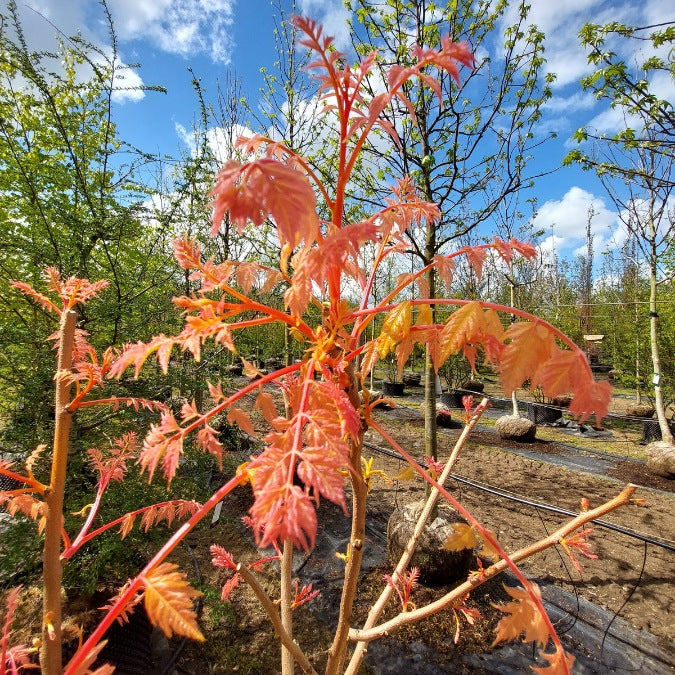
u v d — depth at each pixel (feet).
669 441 19.06
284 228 1.32
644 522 13.12
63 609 6.86
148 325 10.73
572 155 14.80
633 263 31.99
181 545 10.50
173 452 1.78
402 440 22.24
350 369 2.14
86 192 10.03
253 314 12.40
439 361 1.94
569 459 19.74
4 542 6.74
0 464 2.11
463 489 15.48
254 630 8.23
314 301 2.25
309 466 1.35
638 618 8.86
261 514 1.27
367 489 2.48
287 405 3.10
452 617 8.47
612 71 12.50
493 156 10.85
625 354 27.96
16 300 10.23
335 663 2.61
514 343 1.76
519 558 2.59
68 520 7.36
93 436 9.26
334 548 11.23
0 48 9.06
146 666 6.83
